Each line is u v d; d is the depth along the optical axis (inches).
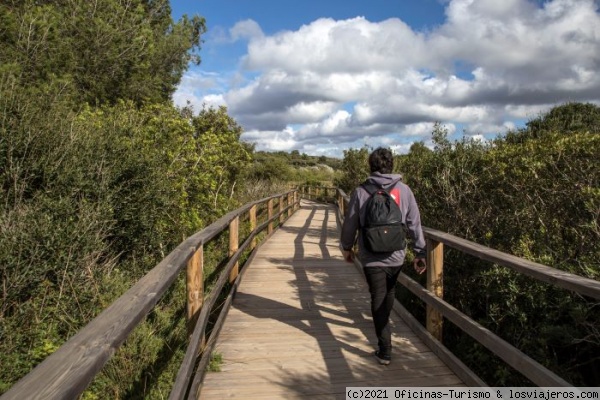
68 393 43.4
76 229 171.0
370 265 133.4
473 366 155.4
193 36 698.8
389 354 137.9
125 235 217.0
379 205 128.4
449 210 207.5
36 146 194.4
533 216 170.1
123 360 135.8
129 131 280.1
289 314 190.2
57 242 161.5
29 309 147.9
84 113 311.4
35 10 388.5
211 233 154.5
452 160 222.2
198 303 136.0
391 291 140.1
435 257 151.7
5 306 143.9
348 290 229.6
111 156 223.1
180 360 147.2
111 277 190.9
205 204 328.5
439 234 147.6
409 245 221.1
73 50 422.3
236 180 491.5
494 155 200.5
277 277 258.2
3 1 396.2
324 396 119.6
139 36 479.2
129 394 130.0
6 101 198.2
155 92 538.6
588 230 148.1
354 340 160.2
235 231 223.0
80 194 196.1
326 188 1010.1
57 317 155.5
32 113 205.9
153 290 82.3
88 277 171.8
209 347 135.6
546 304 140.0
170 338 158.4
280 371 134.6
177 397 88.4
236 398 118.2
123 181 220.8
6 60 340.5
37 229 160.9
